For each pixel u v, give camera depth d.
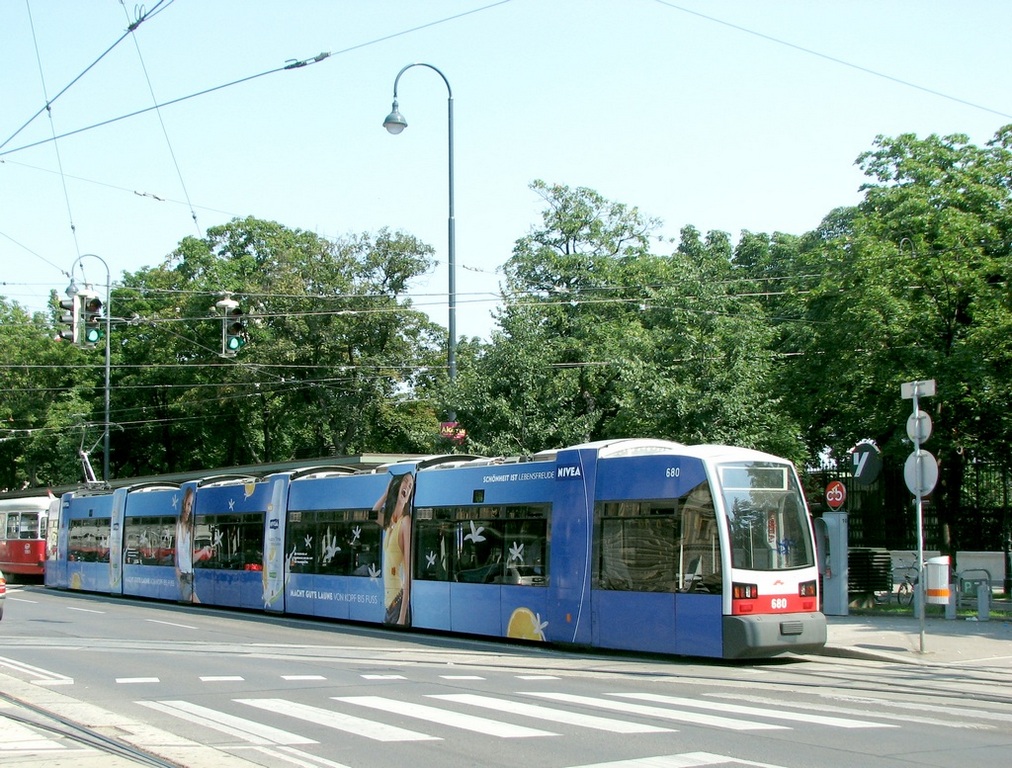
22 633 21.28
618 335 34.25
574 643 17.86
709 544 16.08
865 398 26.81
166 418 55.06
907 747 9.41
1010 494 27.33
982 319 24.11
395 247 44.19
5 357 54.88
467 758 9.00
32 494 48.47
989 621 20.41
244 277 50.38
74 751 9.12
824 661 16.47
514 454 28.20
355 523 23.80
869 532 27.80
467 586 20.28
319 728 10.51
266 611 26.89
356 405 45.44
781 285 40.09
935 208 26.61
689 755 9.05
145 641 19.81
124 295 54.94
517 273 39.78
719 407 24.72
